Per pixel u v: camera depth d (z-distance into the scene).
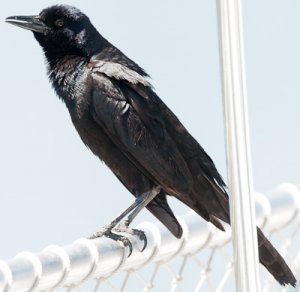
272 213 8.68
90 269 7.09
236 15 5.18
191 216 8.25
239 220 5.29
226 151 5.26
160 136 10.80
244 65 5.23
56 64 11.49
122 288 7.80
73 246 7.01
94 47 11.45
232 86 5.20
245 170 5.27
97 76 11.15
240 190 5.27
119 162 11.06
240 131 5.24
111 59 11.34
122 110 10.93
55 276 6.66
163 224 7.93
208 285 8.34
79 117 11.25
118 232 10.21
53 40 11.53
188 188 10.42
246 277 5.33
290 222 9.00
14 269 6.26
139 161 10.77
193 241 8.08
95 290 7.53
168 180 10.54
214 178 10.63
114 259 7.38
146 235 7.74
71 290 7.26
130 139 10.86
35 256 6.46
